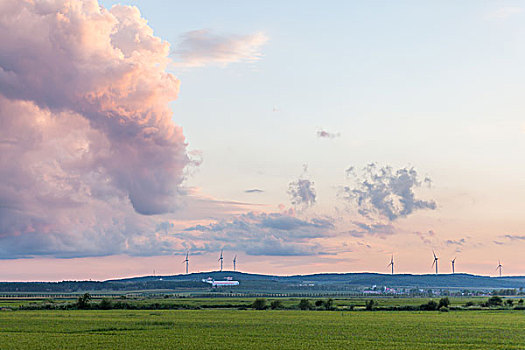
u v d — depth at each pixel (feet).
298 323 492.13
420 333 404.57
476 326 463.83
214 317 572.10
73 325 467.11
